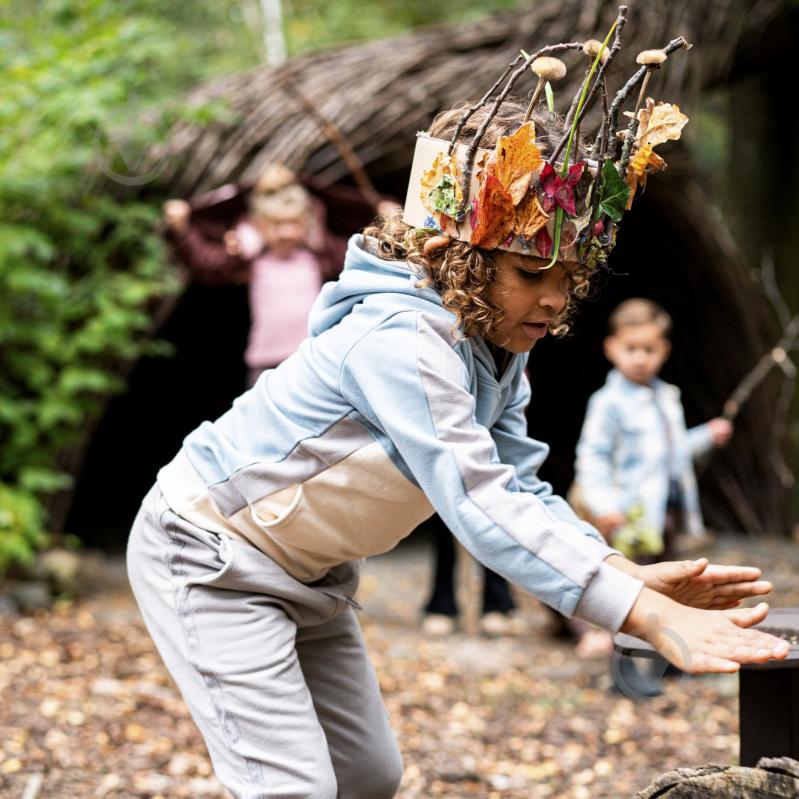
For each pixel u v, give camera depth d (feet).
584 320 31.19
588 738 13.38
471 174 6.06
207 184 20.17
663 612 5.46
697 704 14.64
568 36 22.02
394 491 6.51
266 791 6.51
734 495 27.55
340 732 7.55
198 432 7.19
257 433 6.77
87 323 19.85
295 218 18.13
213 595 6.82
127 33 20.11
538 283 6.12
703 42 24.50
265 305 18.28
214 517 6.89
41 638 16.12
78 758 11.66
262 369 18.22
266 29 38.04
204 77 35.73
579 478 16.46
